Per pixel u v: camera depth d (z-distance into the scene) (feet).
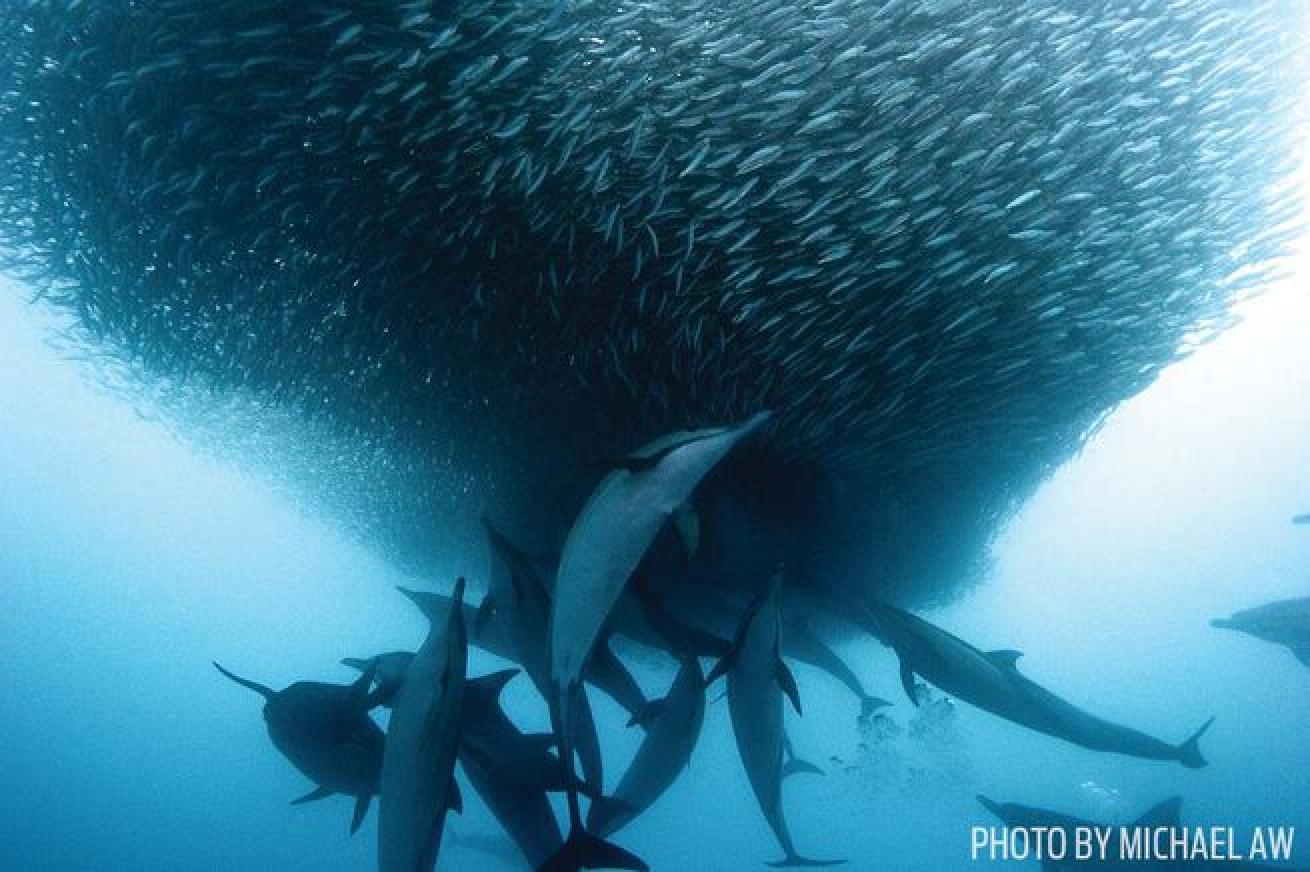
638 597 11.96
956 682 12.28
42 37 13.35
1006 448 18.89
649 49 12.56
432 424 18.92
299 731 12.46
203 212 15.19
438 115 12.66
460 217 14.48
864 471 18.08
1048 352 16.33
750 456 17.01
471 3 12.25
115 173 14.92
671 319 15.38
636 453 8.88
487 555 23.17
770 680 11.73
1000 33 13.00
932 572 21.93
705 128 13.19
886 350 15.42
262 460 26.11
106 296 17.71
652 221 14.07
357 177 14.21
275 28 12.31
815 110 12.94
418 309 16.19
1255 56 15.90
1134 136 14.78
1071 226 14.80
